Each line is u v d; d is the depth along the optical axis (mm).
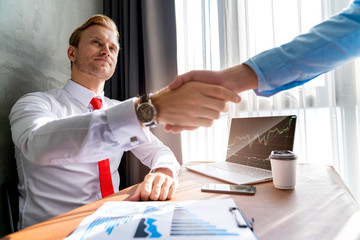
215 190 630
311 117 1271
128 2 1556
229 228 378
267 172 820
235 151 1078
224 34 1454
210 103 466
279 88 598
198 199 566
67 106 1054
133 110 497
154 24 1474
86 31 1123
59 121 531
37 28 1120
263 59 553
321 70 562
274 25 1327
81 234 376
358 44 519
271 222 419
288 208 489
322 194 580
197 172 913
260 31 1377
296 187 651
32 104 840
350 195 569
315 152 1258
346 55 531
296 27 1293
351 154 1196
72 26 1365
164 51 1460
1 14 945
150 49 1467
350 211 461
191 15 1544
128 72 1526
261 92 606
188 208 484
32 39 1092
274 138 869
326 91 1251
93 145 502
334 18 546
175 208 487
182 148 1514
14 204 898
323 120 1252
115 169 1148
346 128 1212
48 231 414
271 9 1338
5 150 958
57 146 504
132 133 504
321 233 370
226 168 935
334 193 585
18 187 945
